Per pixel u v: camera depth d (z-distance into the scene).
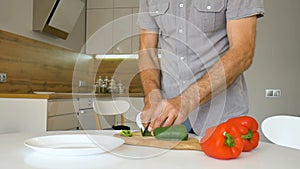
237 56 1.01
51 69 3.74
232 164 0.70
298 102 3.71
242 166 0.68
